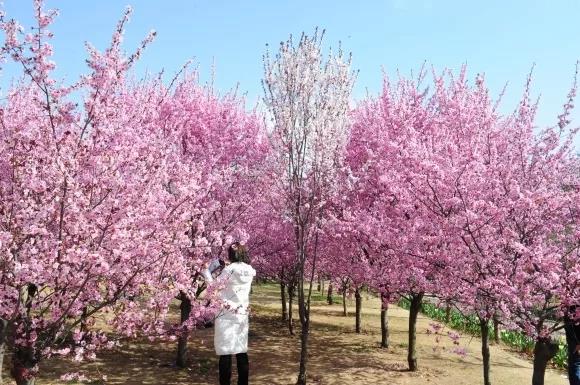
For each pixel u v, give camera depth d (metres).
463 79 8.00
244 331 6.28
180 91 9.70
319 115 7.34
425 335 11.78
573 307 5.13
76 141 4.27
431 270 6.71
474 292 5.61
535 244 5.77
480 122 7.09
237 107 10.75
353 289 9.90
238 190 8.76
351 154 10.48
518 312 5.32
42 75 4.05
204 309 5.34
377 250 7.77
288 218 7.73
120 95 4.79
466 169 6.04
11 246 3.71
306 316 7.26
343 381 7.37
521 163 6.76
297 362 8.49
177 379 6.96
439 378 7.75
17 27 3.93
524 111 6.92
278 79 7.44
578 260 5.27
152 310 4.96
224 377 6.15
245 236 7.57
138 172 4.93
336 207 8.94
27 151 4.20
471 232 5.58
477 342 11.23
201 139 9.61
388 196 7.94
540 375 5.41
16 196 3.99
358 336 11.30
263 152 10.89
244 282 6.32
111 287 4.47
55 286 4.02
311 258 9.99
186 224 4.85
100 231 4.26
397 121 9.22
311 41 7.47
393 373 7.96
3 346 4.21
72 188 3.96
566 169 7.29
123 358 7.79
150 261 4.56
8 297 3.92
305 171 7.40
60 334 4.23
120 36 4.29
